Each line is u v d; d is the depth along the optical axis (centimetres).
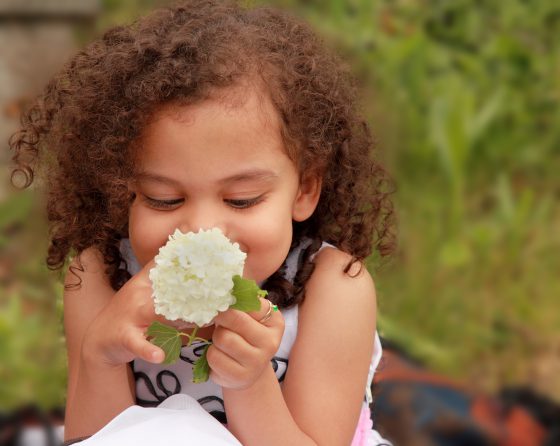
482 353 367
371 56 448
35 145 262
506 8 496
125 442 201
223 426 213
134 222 209
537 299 385
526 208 402
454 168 398
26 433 254
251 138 202
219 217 203
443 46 483
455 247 391
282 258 212
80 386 214
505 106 449
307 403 221
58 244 249
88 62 237
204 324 191
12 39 497
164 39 215
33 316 361
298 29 237
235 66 206
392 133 427
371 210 257
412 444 286
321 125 227
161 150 201
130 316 200
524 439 290
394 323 359
